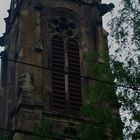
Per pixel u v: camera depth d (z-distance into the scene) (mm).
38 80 66312
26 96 63375
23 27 72312
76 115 64562
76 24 77125
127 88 41188
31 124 61031
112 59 43219
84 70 71500
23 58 68312
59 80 69062
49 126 50406
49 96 66562
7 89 74125
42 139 45312
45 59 70438
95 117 42469
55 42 73375
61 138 59969
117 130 41250
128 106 40656
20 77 65625
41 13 75438
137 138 39688
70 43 74375
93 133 41969
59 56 72000
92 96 43531
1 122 71625
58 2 77938
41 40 72062
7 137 56438
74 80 70000
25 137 59406
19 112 62000
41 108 62812
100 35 75250
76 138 43625
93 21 77938
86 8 79125
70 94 68188
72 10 78062
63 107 66312
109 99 42656
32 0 75750
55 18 76375
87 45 74500
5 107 73000
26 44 70250
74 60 72562
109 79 42469
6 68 77875
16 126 61719
